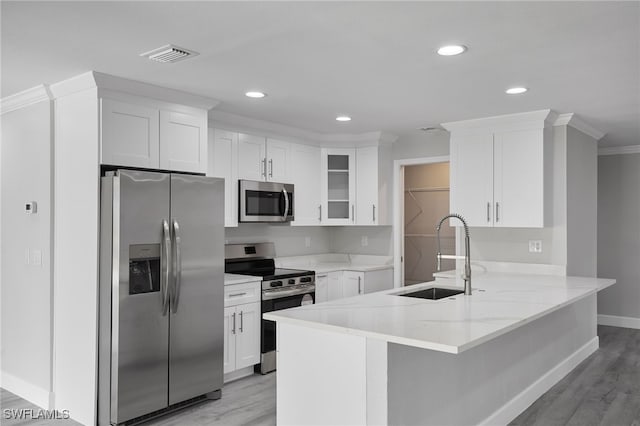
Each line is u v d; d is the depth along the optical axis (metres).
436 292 3.80
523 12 2.21
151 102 3.48
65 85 3.31
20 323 3.78
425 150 5.47
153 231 3.29
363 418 2.38
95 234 3.22
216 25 2.35
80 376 3.31
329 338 2.52
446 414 2.74
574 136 4.69
